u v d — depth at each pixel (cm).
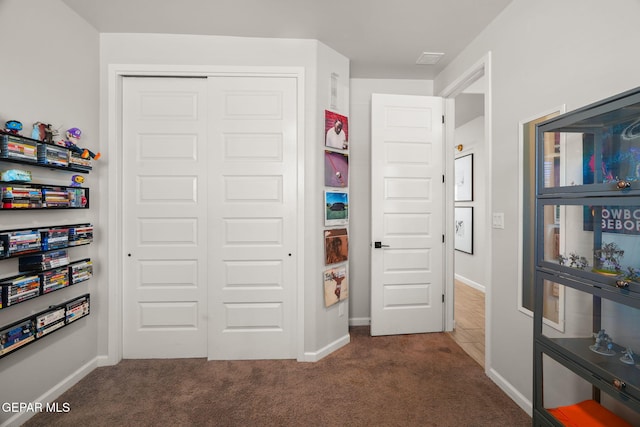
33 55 189
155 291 255
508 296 209
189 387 216
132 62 247
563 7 165
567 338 141
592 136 130
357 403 198
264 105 255
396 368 241
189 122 254
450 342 288
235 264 256
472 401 200
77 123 223
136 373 234
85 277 219
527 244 191
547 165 147
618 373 112
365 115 333
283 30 243
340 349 274
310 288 254
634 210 113
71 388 214
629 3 133
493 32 227
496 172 222
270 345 257
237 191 255
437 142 309
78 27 223
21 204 170
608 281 116
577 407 140
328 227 266
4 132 162
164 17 227
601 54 145
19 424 177
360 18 227
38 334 184
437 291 311
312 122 255
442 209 311
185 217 255
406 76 327
